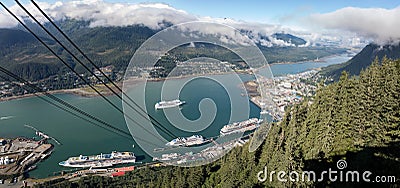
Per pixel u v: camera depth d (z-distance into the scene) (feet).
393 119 68.85
